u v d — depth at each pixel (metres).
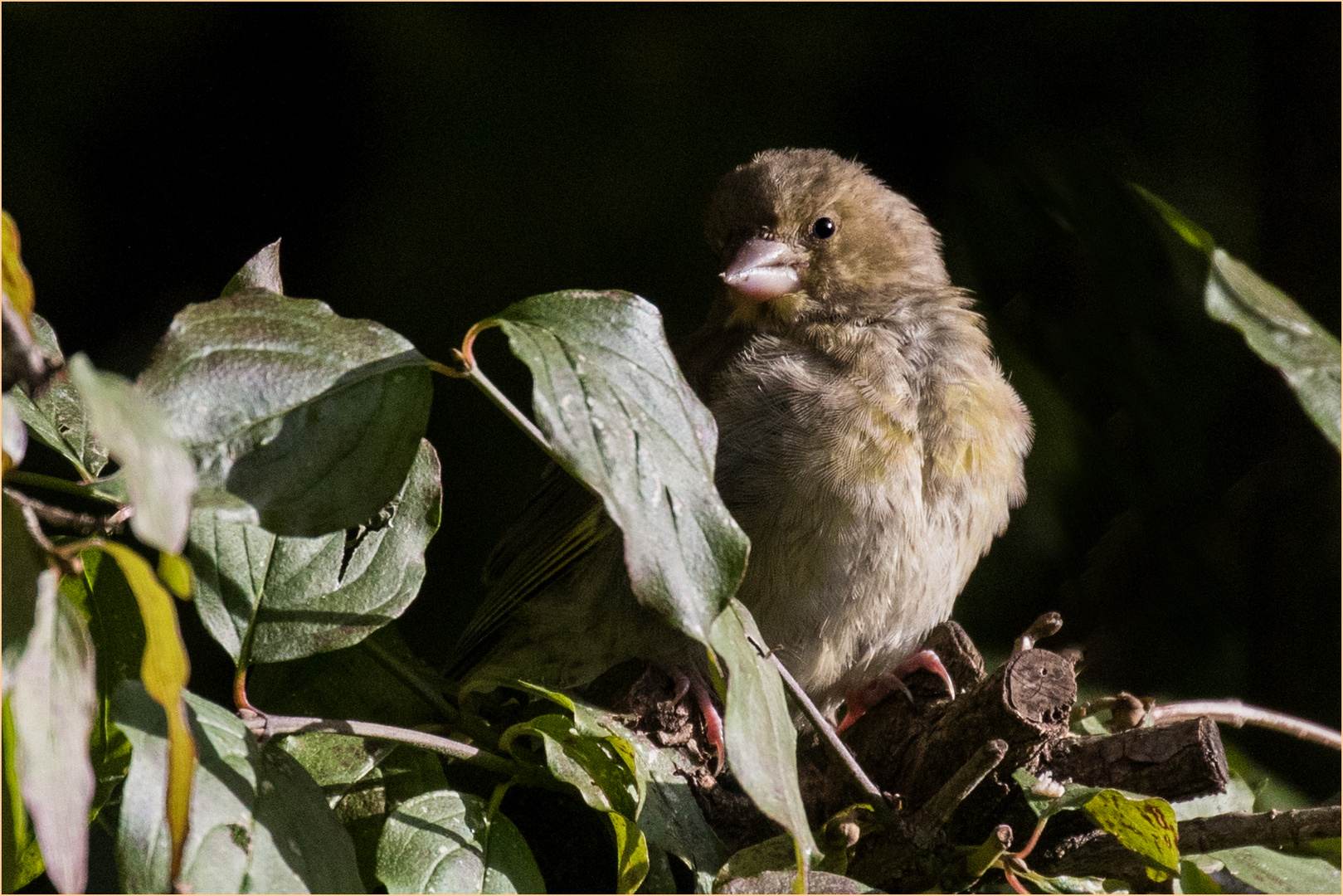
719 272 8.57
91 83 10.94
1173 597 9.70
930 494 7.04
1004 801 5.86
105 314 10.77
